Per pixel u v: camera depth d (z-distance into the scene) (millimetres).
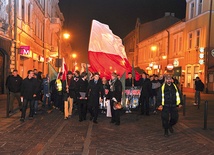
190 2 33000
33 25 27906
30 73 10406
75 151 6488
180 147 7020
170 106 8234
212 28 28859
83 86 10555
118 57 13469
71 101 11250
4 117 10820
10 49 20516
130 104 12859
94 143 7242
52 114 12219
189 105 17297
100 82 10289
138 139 7785
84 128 9172
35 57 29562
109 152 6469
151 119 11328
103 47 13195
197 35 31234
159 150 6719
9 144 6969
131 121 10742
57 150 6543
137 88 12914
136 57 58656
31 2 26281
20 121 10102
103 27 13266
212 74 28406
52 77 14125
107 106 11594
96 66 13039
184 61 34062
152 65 45969
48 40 38562
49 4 39250
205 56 28938
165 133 8203
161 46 42781
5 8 19328
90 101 10125
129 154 6348
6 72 20344
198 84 15633
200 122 10719
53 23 40219
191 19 32281
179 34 36000
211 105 17500
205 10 29297
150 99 13867
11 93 11938
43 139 7551
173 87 8344
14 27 21109
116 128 9281
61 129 8938
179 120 11148
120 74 13375
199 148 6945
